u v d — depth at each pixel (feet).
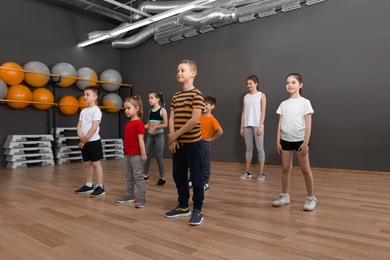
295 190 8.85
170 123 6.08
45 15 18.43
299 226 5.49
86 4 18.17
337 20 12.94
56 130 17.67
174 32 18.03
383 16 11.89
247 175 11.52
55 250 4.41
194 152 5.79
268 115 14.83
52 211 6.68
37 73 16.26
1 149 16.16
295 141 6.63
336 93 12.92
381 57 11.91
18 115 16.94
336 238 4.85
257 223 5.70
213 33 16.99
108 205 7.24
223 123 16.49
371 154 12.06
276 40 14.66
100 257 4.15
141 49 20.83
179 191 6.26
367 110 12.18
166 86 19.42
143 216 6.24
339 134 12.83
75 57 19.83
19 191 9.03
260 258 4.08
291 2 13.74
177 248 4.46
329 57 13.12
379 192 8.52
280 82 14.49
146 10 18.28
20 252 4.34
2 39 16.55
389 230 5.25
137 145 7.29
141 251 4.35
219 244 4.61
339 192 8.53
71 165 16.51
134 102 7.41
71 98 17.94
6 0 16.72
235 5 15.62
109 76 20.04
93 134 8.40
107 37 18.63
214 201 7.55
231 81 16.25
